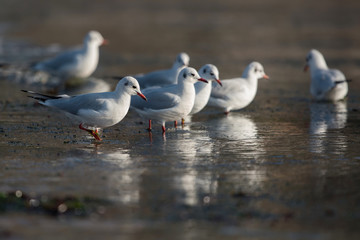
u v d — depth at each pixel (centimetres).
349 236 870
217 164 1254
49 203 979
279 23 4553
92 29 4181
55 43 3606
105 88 2397
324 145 1430
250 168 1222
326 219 937
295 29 4253
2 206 974
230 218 939
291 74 2719
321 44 3591
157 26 4372
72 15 4916
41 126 1647
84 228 891
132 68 2841
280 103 2084
